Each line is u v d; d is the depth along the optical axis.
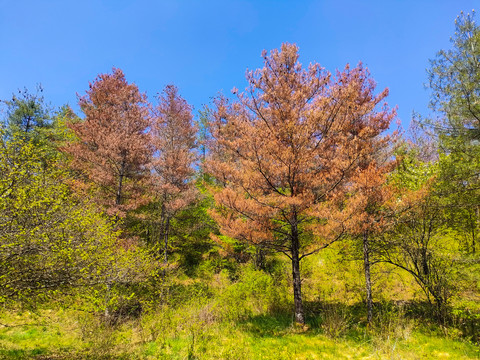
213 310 9.56
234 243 15.42
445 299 7.80
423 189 8.01
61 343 8.11
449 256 7.95
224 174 9.95
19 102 19.22
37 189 7.16
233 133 10.92
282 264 13.85
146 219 15.24
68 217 7.24
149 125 15.54
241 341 7.52
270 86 9.27
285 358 6.34
